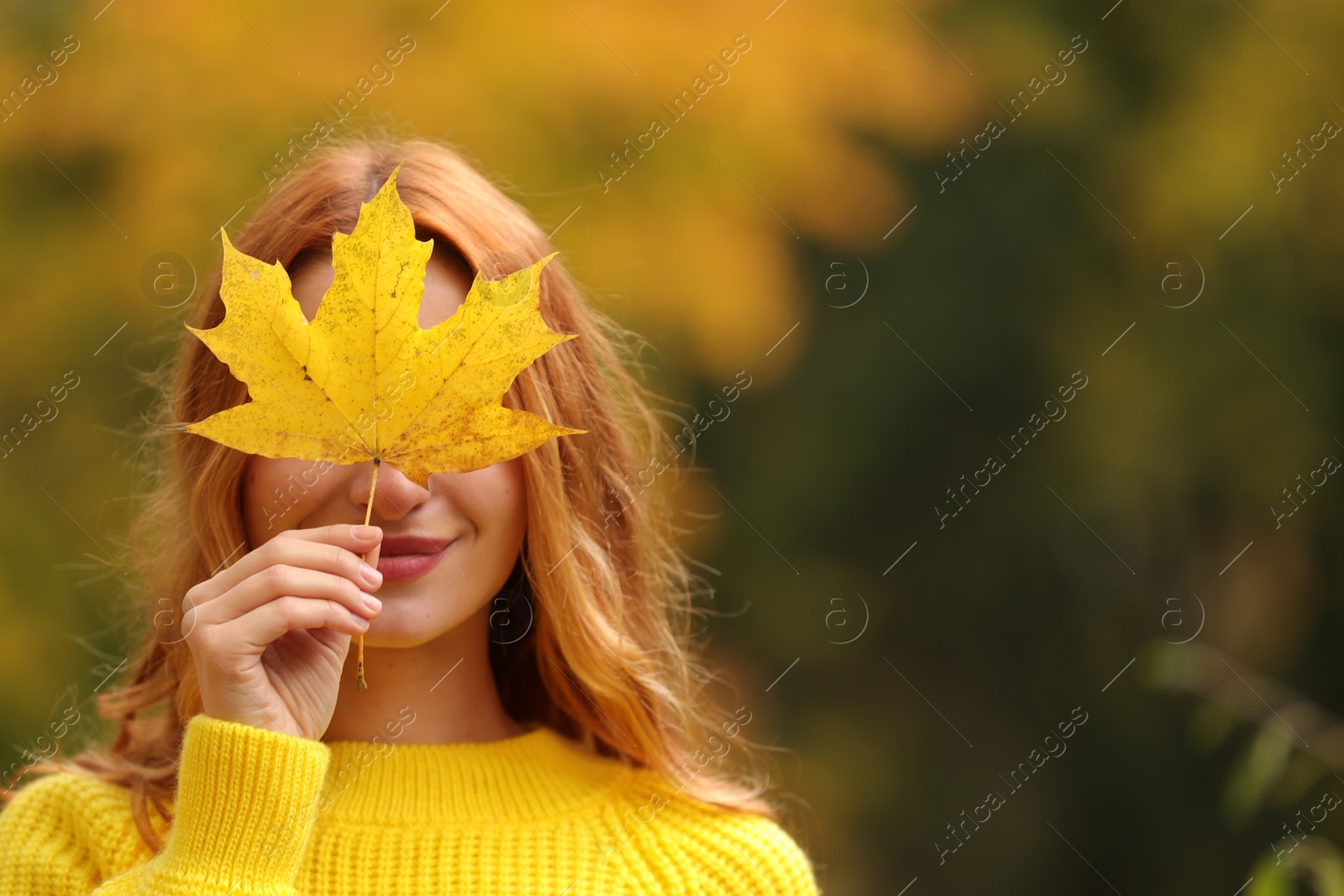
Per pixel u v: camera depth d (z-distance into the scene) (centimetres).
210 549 261
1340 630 880
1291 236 882
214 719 232
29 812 270
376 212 216
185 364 284
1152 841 919
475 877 260
